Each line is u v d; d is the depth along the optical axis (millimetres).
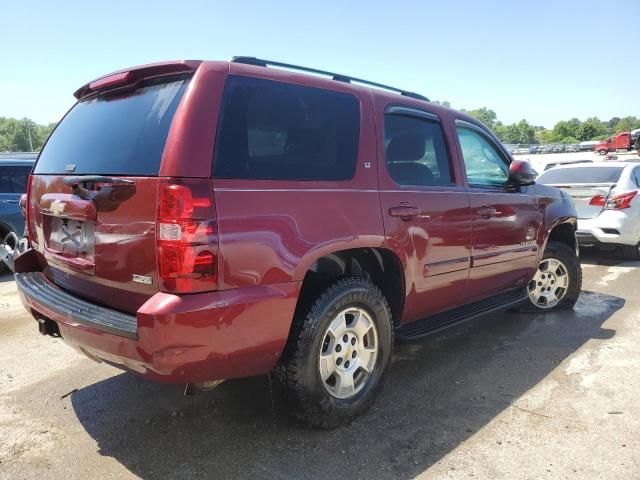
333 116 3189
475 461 2828
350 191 3107
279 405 3066
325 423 3078
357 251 3361
